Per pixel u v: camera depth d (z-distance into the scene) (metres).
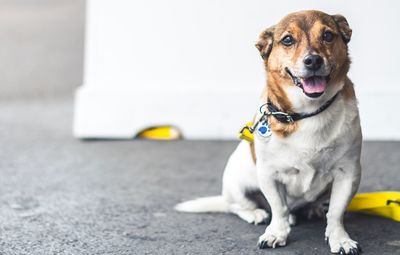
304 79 1.27
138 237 1.40
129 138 2.28
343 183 1.33
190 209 1.54
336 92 1.29
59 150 2.13
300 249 1.33
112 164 1.96
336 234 1.32
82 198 1.65
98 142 2.24
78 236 1.41
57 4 5.98
